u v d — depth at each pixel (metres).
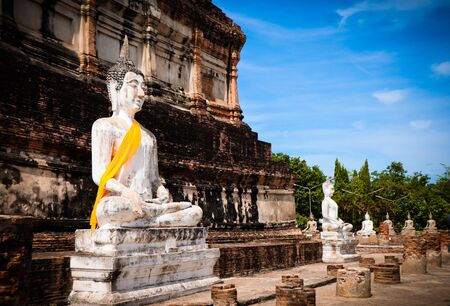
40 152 12.25
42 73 12.68
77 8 16.36
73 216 12.80
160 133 16.94
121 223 9.74
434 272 17.73
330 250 21.41
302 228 61.62
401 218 75.06
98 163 10.45
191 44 22.33
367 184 79.31
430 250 19.94
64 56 15.62
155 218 10.62
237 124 24.53
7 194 11.29
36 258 9.05
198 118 19.41
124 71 11.41
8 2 13.79
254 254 15.73
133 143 10.87
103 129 10.58
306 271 16.88
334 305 10.73
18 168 11.63
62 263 9.39
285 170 24.06
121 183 10.78
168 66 21.06
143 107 16.28
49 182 12.34
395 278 14.45
